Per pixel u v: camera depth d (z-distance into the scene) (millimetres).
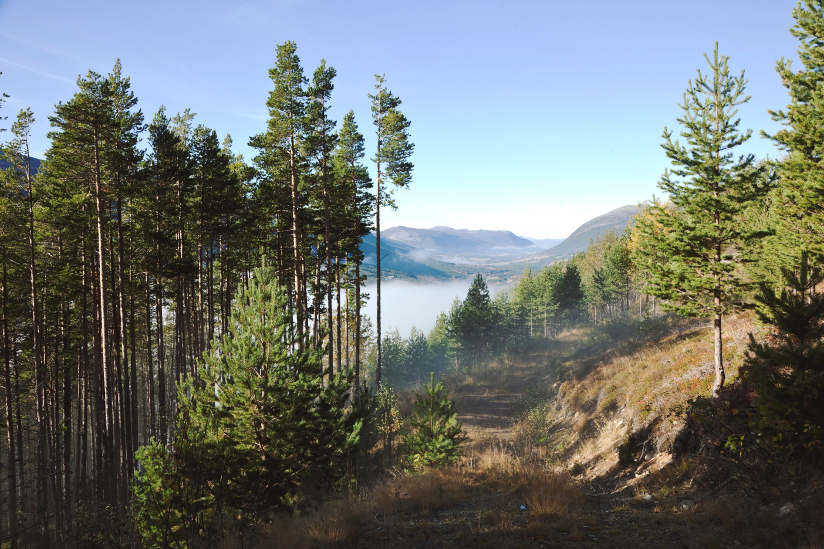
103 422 23578
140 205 24703
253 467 9922
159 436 22234
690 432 12750
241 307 11227
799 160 12922
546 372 40969
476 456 19250
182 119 30922
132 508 9430
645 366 22312
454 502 10750
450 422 16062
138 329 31938
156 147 23844
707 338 20391
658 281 15883
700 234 14258
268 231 28359
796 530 6316
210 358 11031
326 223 25859
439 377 52312
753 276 16234
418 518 9539
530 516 9117
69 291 23828
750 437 8977
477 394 41250
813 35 12883
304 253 31016
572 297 66375
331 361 26703
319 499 12000
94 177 20969
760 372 7973
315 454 12117
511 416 31531
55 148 20094
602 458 17125
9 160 22906
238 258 30688
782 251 14680
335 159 29859
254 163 26594
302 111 23984
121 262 22031
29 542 14219
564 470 17656
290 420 10375
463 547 7688
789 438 7867
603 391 23500
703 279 14414
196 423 10508
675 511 9031
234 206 25812
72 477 26734
